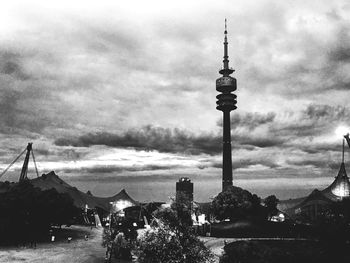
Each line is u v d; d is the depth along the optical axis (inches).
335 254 1734.7
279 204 5625.0
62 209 3484.3
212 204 4074.8
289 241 2249.0
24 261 2108.8
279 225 3410.4
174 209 1108.5
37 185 4557.1
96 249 2655.0
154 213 1115.3
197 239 1096.8
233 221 3705.7
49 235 3309.5
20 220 3115.2
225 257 1892.2
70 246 2787.9
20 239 3009.4
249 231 3307.1
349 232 1732.3
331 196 4598.9
